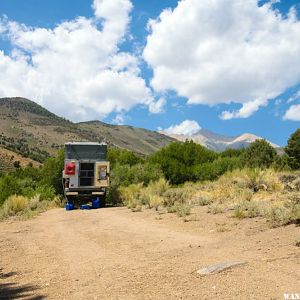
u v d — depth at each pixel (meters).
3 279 6.48
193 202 15.15
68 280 6.06
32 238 10.61
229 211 11.88
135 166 31.09
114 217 14.63
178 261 6.62
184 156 40.69
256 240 7.69
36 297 5.34
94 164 23.36
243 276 5.48
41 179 33.72
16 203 19.19
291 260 6.09
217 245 7.66
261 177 16.41
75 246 8.99
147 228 10.96
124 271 6.27
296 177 17.75
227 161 33.50
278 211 9.44
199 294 4.91
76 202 24.84
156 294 5.04
